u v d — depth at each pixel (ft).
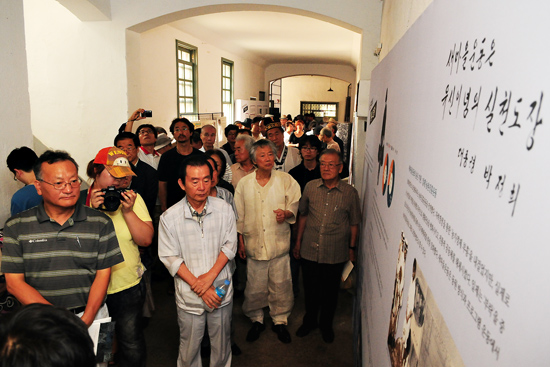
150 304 10.23
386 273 4.54
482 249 1.74
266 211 8.86
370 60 13.76
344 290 12.02
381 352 4.46
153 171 10.26
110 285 6.70
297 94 63.31
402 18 6.16
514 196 1.47
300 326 9.82
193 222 6.81
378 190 6.07
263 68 44.80
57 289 5.51
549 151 1.23
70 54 16.37
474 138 1.93
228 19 22.81
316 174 11.06
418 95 3.39
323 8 14.01
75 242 5.48
